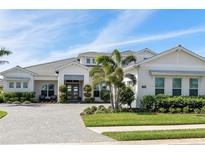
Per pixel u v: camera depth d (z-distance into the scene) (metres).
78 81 36.56
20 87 35.47
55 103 33.97
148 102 22.62
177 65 24.69
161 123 15.15
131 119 16.77
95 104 32.53
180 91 24.58
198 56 24.84
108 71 22.11
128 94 22.83
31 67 39.62
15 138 11.11
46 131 12.74
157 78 24.36
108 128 13.70
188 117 17.98
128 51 38.97
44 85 36.97
